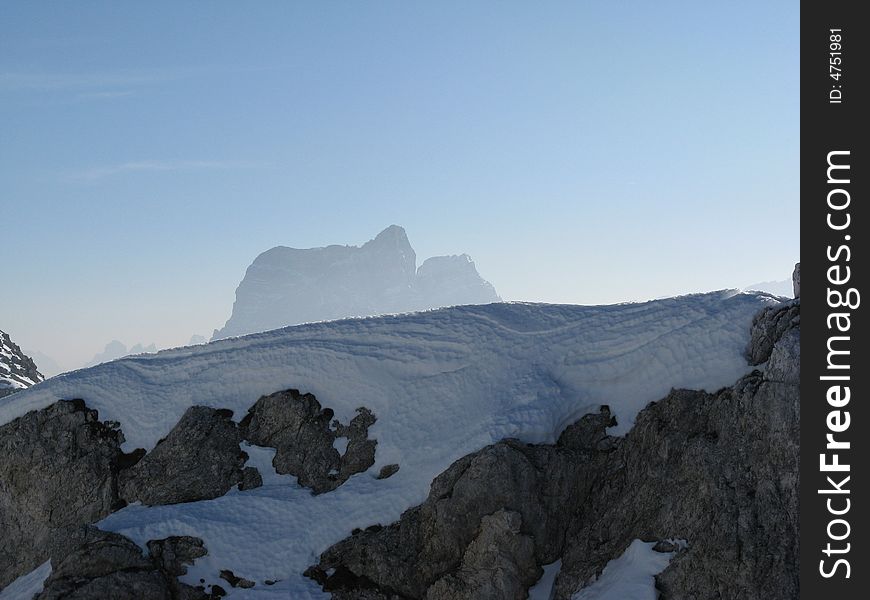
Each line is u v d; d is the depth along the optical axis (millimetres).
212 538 32500
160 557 31906
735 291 33906
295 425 36938
